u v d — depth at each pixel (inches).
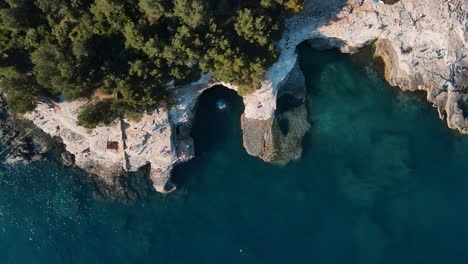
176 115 2640.3
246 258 2704.2
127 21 2305.6
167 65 2402.8
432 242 2667.3
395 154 2758.4
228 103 2805.1
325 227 2721.5
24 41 2369.6
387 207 2723.9
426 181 2736.2
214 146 2802.7
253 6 2402.8
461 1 2561.5
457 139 2768.2
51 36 2365.9
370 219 2709.2
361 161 2775.6
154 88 2415.1
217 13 2385.6
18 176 2805.1
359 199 2733.8
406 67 2709.2
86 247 2760.8
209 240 2743.6
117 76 2335.1
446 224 2684.5
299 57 2780.5
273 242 2719.0
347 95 2800.2
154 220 2775.6
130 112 2468.0
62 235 2775.6
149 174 2785.4
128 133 2613.2
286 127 2783.0
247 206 2770.7
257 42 2407.7
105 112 2475.4
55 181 2807.6
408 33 2618.1
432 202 2711.6
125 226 2770.7
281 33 2453.2
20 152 2780.5
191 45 2315.5
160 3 2209.6
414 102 2785.4
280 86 2728.8
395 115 2805.1
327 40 2731.3
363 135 2797.7
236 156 2810.0
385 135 2785.4
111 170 2780.5
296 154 2780.5
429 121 2785.4
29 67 2400.3
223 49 2320.4
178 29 2294.5
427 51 2667.3
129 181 2785.4
